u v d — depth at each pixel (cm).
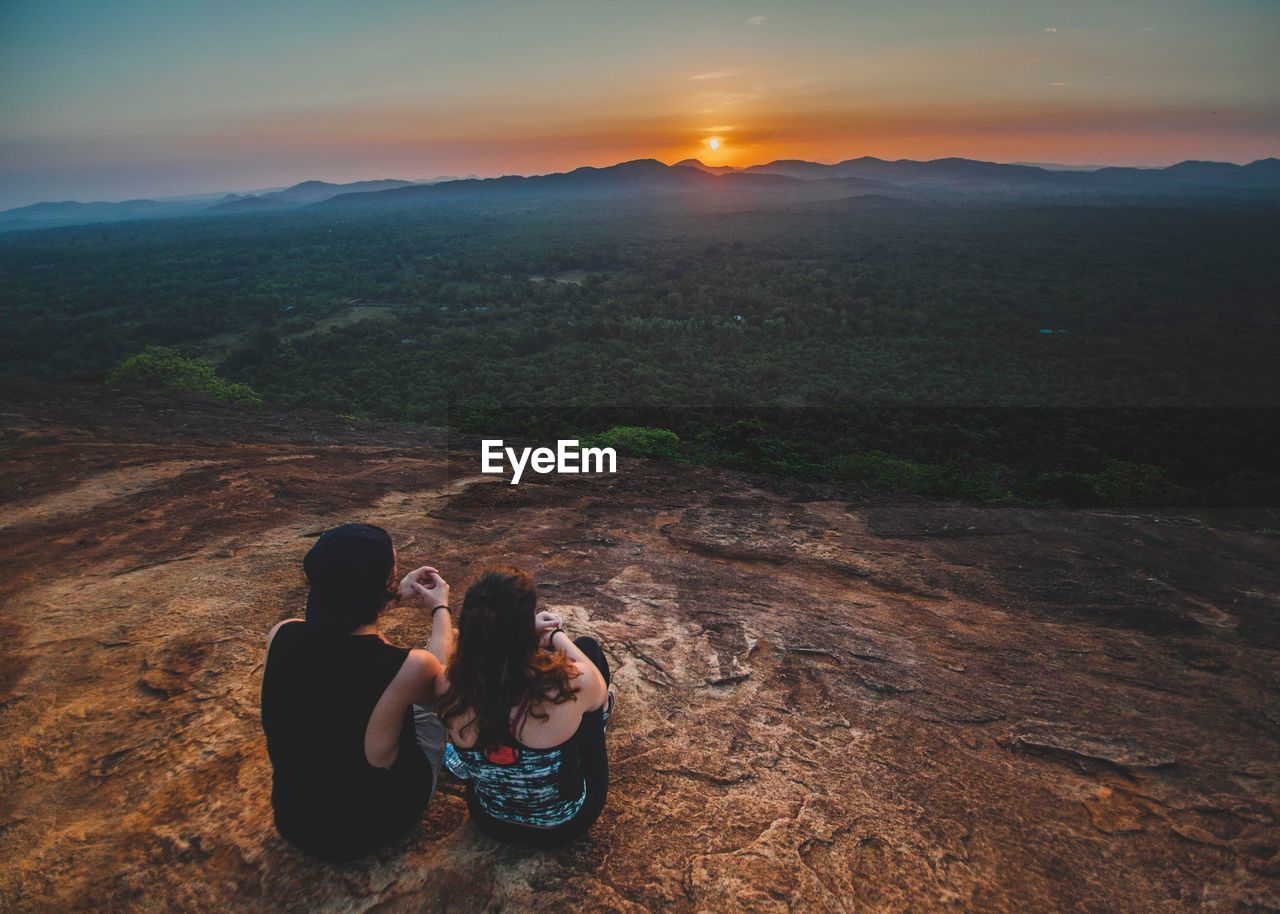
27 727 257
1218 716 312
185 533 512
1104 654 381
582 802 178
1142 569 534
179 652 315
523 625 157
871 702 299
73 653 318
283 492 634
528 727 155
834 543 582
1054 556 563
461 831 197
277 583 406
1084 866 204
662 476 833
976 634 404
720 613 395
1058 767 258
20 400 1140
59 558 454
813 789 230
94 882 182
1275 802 243
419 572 210
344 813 165
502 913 170
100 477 669
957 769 251
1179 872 204
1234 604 471
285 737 159
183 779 223
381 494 664
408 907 171
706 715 277
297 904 172
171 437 954
